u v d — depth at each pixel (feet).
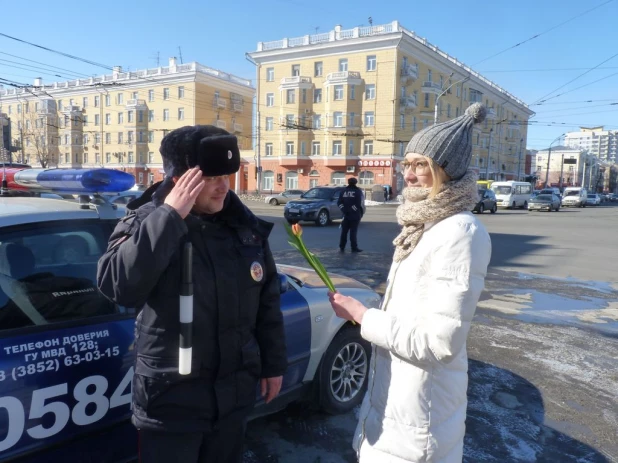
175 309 5.32
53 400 6.56
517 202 118.62
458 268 4.79
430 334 4.80
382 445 5.36
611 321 20.11
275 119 160.56
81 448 6.94
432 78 156.56
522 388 13.30
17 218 7.11
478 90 182.50
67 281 7.30
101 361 7.09
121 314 7.57
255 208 98.12
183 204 5.07
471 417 11.62
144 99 184.34
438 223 5.12
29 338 6.53
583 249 42.32
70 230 7.59
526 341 17.19
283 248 37.52
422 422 5.16
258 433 10.52
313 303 10.44
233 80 187.83
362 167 148.25
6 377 6.14
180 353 5.21
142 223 5.04
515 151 225.97
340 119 148.46
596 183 372.79
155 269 4.91
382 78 142.72
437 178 5.16
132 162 187.93
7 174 9.45
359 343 11.71
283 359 6.51
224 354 5.58
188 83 173.58
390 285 5.50
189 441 5.49
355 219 36.04
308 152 156.15
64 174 7.71
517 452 10.24
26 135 189.78
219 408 5.58
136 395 5.55
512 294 24.66
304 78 152.05
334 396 11.16
